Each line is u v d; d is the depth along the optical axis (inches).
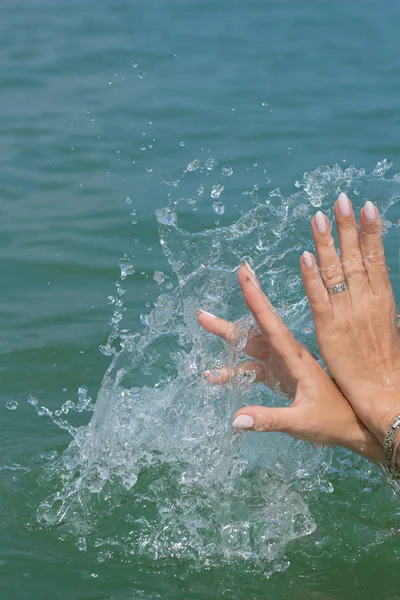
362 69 147.6
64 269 78.5
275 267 64.9
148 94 134.6
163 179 96.0
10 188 95.5
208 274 63.4
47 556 56.8
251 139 110.6
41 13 197.8
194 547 57.4
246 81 141.3
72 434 62.5
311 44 166.9
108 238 82.5
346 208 57.1
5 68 150.5
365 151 104.7
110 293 75.6
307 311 64.3
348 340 57.4
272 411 56.0
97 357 69.1
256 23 186.5
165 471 60.7
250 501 59.2
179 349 63.5
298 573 56.4
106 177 97.8
